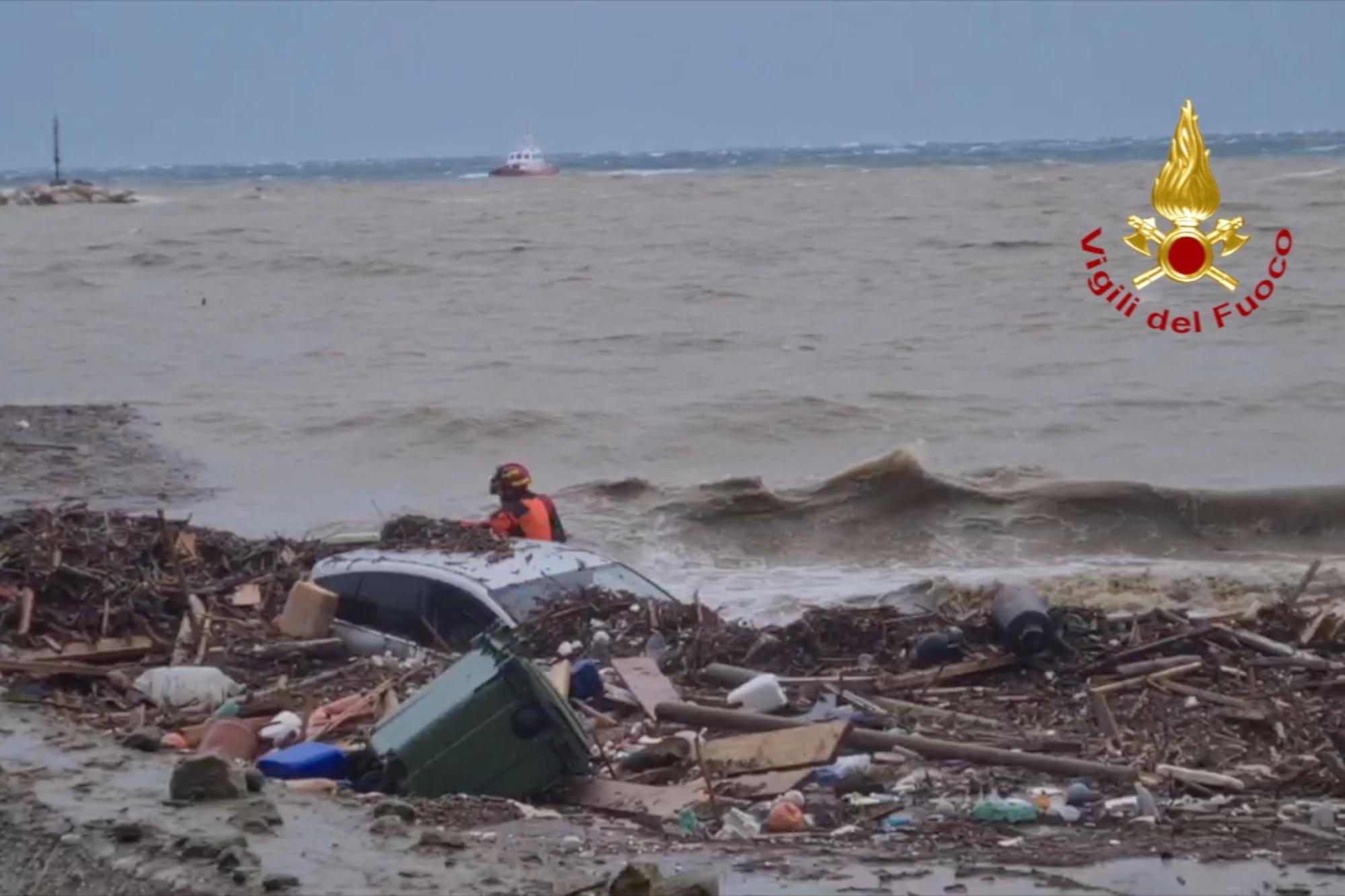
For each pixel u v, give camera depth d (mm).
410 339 79188
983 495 42469
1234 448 51750
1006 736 20531
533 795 17969
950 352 73250
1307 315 81750
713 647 23703
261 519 42500
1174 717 21422
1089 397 61000
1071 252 113062
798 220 148875
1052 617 24047
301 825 14594
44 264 117500
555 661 23156
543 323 85000
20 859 13719
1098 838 16312
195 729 20156
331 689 22500
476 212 172375
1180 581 35344
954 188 193500
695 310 89375
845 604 33312
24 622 24391
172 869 13172
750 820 16812
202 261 117750
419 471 49219
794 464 50375
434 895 12656
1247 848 15742
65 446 51312
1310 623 25250
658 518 41906
